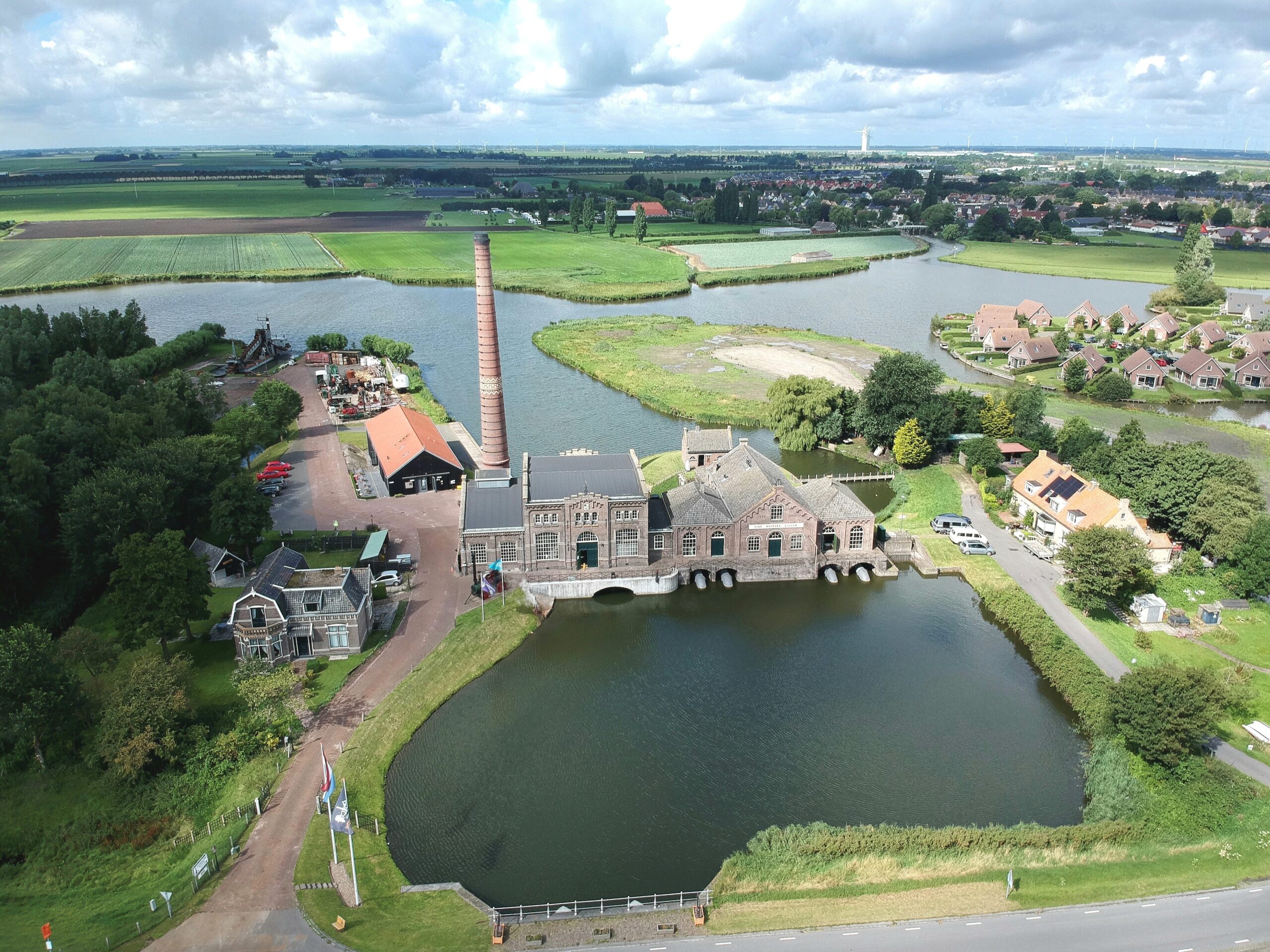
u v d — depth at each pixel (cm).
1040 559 12169
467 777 8162
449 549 12344
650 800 7862
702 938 6197
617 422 18112
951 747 8606
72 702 8119
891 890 6619
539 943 6162
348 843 7162
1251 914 6325
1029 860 6881
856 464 16062
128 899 6638
